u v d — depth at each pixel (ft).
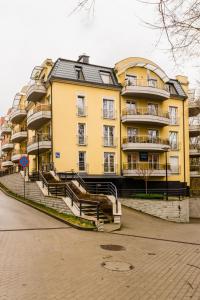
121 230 45.47
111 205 51.60
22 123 132.57
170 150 103.76
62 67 87.51
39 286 19.35
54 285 19.61
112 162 92.58
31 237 34.17
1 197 75.82
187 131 108.17
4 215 48.85
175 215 67.21
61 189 60.03
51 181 69.77
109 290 19.10
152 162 97.91
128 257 27.78
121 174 92.63
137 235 41.32
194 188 115.65
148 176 93.35
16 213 51.42
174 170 104.06
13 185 87.81
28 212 53.16
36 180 71.10
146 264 25.62
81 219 46.37
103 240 35.42
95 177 87.20
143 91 93.61
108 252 29.27
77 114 87.15
